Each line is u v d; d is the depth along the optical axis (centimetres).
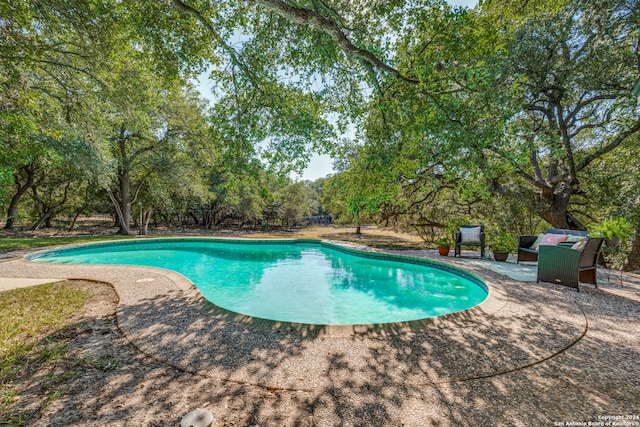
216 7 476
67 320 326
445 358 238
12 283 499
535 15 738
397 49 518
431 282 679
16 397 185
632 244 640
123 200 1533
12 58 429
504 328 303
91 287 475
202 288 645
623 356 240
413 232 1677
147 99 1045
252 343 270
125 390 193
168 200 1612
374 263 899
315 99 604
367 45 484
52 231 1683
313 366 226
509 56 685
